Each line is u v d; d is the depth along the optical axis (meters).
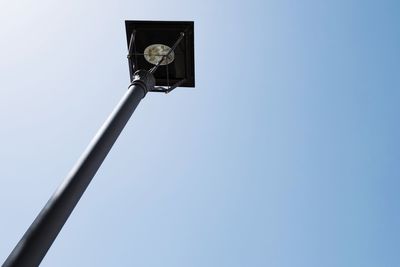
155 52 15.27
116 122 10.71
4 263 6.47
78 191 8.25
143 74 13.85
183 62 15.48
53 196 7.91
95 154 9.30
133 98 12.34
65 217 7.69
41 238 6.96
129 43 15.07
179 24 14.49
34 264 6.63
